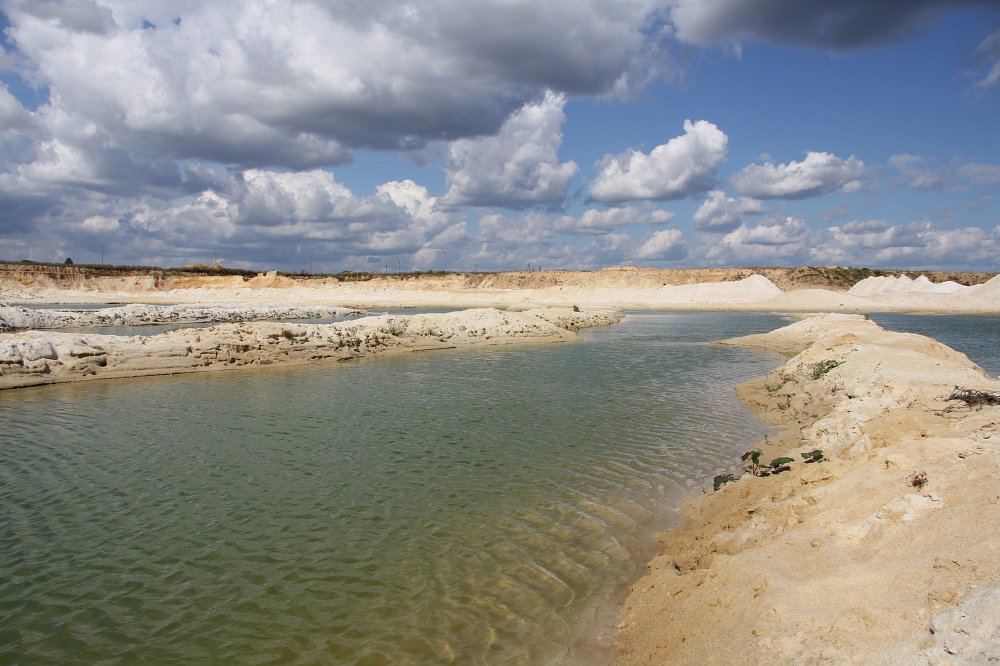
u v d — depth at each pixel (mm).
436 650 5844
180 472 10641
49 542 7969
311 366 23641
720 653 4652
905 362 14070
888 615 4180
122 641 5941
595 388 18844
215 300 92125
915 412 9031
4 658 5656
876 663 3801
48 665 5570
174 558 7578
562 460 11422
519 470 10836
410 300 94438
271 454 11680
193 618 6332
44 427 13617
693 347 31906
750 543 6766
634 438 12961
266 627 6184
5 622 6227
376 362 25016
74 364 19859
